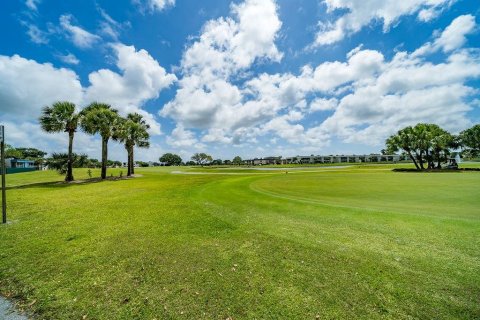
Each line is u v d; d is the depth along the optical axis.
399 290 2.95
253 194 10.89
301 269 3.56
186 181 19.00
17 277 3.54
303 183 16.08
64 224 6.32
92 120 23.69
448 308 2.59
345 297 2.85
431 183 15.35
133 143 30.31
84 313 2.69
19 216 7.32
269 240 4.80
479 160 64.12
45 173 34.44
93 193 12.78
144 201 9.66
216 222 6.19
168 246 4.61
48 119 21.12
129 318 2.59
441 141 37.00
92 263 3.94
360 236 4.89
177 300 2.89
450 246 4.28
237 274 3.47
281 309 2.67
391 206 7.83
